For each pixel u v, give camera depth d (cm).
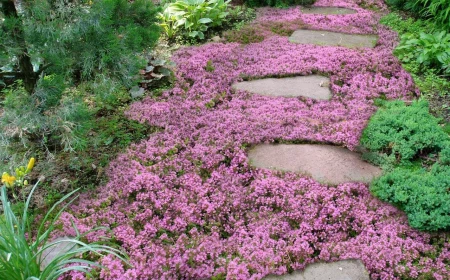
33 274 215
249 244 264
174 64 481
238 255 259
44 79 281
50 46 272
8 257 202
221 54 516
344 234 273
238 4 688
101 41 283
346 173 321
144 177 314
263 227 275
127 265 251
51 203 300
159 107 408
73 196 308
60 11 268
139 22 346
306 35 571
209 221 283
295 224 283
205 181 322
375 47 532
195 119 391
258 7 688
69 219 280
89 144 355
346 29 584
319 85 448
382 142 342
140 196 302
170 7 579
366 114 390
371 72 472
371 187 302
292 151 347
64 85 285
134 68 307
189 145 360
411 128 347
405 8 639
